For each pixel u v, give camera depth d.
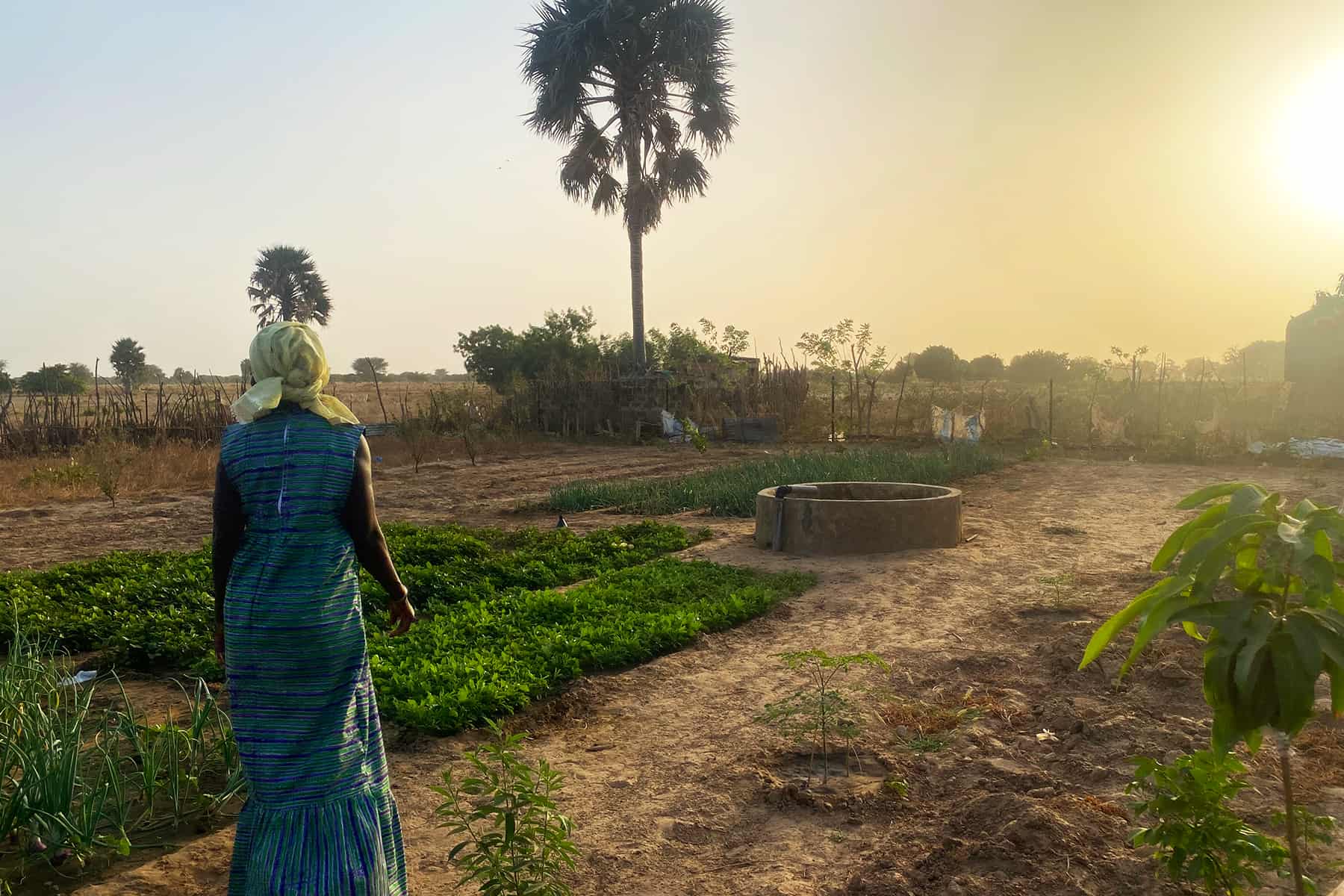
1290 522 2.17
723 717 5.76
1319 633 2.14
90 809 4.09
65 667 6.95
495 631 7.49
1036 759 4.84
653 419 28.39
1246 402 23.66
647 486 16.81
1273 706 2.16
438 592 8.98
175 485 18.55
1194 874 2.95
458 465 22.44
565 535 12.16
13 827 4.04
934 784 4.62
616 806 4.56
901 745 5.17
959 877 3.57
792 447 26.48
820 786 4.64
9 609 8.15
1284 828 3.75
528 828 3.56
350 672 2.96
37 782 4.07
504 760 3.66
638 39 30.94
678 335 33.25
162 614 8.02
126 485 18.16
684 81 31.38
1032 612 7.91
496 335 35.09
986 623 7.64
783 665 6.76
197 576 9.45
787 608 8.32
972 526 12.57
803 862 3.91
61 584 9.42
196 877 3.92
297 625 2.85
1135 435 23.53
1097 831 3.82
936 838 3.98
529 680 6.21
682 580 9.16
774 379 30.53
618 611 8.01
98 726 5.66
